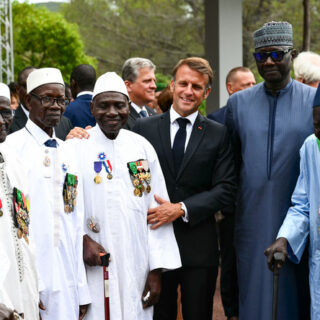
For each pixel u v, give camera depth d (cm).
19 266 320
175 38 2320
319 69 498
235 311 503
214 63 1135
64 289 356
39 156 362
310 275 386
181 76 415
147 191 392
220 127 423
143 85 545
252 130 416
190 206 400
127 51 2405
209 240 416
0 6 1170
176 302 425
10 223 317
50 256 353
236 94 433
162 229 396
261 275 408
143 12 2334
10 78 1156
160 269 395
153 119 429
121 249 375
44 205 356
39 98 364
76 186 370
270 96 418
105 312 371
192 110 419
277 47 402
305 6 1270
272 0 2105
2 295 281
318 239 380
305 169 390
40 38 2838
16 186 332
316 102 370
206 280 414
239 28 1136
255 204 411
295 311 406
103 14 2430
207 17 1145
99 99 379
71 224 364
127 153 390
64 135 482
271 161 408
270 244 405
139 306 383
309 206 388
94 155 382
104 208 375
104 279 372
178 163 415
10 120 345
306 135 407
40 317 353
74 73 579
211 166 416
